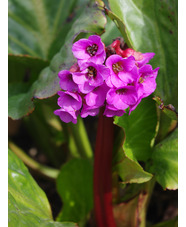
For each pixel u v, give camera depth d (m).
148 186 0.46
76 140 0.56
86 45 0.35
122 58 0.35
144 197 0.47
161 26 0.45
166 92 0.46
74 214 0.52
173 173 0.43
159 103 0.41
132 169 0.43
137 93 0.36
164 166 0.44
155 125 0.44
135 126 0.44
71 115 0.37
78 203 0.52
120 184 0.45
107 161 0.44
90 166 0.53
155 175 0.44
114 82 0.35
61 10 0.62
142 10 0.45
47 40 0.62
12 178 0.42
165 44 0.45
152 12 0.45
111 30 0.46
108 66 0.35
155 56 0.45
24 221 0.38
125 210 0.47
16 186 0.42
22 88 0.54
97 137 0.44
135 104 0.36
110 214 0.46
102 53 0.35
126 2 0.44
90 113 0.37
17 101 0.49
